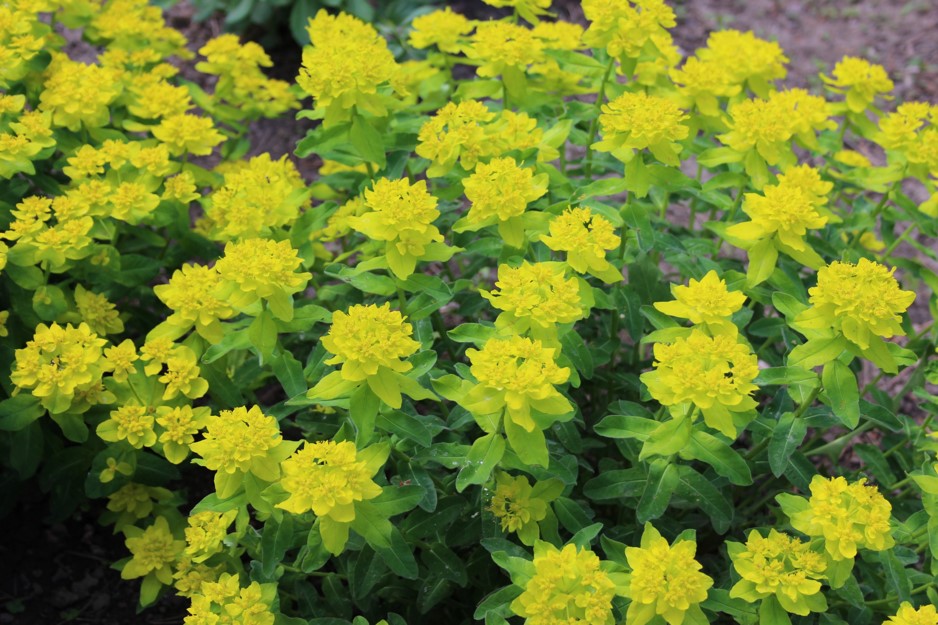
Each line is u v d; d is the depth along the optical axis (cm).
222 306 91
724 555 97
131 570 94
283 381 92
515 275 86
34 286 96
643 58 103
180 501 100
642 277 100
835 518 81
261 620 83
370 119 101
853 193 118
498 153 95
